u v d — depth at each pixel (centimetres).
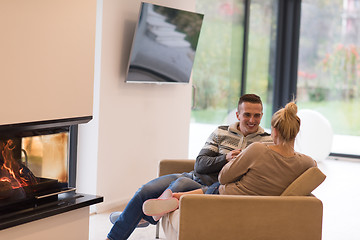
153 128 479
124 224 314
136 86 454
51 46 277
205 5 685
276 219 263
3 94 253
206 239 260
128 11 437
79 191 428
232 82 745
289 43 788
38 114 273
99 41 412
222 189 284
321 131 708
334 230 400
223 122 729
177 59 476
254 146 275
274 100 799
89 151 421
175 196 294
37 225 274
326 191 540
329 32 765
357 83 753
